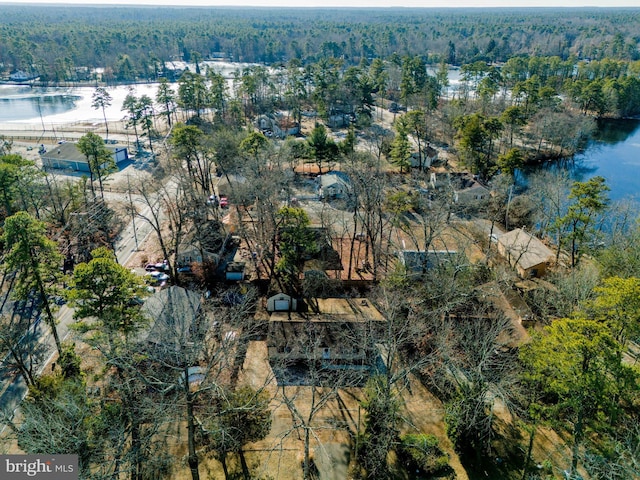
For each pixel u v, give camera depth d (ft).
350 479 86.12
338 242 171.94
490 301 125.49
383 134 301.63
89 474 72.79
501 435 95.55
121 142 304.30
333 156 240.32
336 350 114.62
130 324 99.60
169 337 103.55
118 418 83.46
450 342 107.14
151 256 166.30
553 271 153.38
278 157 208.54
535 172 245.65
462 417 90.74
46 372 111.04
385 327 108.58
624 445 81.00
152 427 83.87
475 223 195.72
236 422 89.15
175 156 203.00
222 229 172.65
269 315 132.57
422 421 100.48
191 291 134.62
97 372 107.45
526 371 94.02
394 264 157.99
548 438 94.48
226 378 106.73
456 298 122.11
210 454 90.58
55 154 257.34
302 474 87.45
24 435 76.23
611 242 156.25
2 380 109.40
